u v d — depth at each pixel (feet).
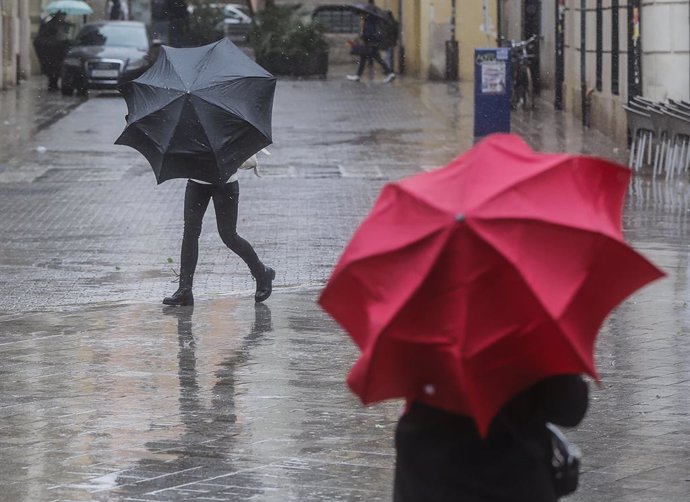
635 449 38.34
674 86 123.65
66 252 77.56
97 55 202.90
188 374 48.29
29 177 111.75
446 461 20.88
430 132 149.69
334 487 34.81
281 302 62.75
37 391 45.80
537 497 20.81
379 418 42.04
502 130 142.20
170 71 60.29
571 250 19.33
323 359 50.67
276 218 89.61
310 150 131.44
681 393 45.03
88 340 54.39
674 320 57.06
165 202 97.50
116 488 34.86
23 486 35.09
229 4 280.72
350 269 19.90
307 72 243.60
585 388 21.18
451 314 19.07
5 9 220.84
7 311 61.36
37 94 209.26
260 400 44.42
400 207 19.99
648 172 114.11
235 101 59.21
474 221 18.81
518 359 19.60
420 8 254.27
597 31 150.92
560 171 19.98
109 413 42.86
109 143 138.31
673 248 75.82
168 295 65.26
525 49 193.57
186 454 38.14
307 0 300.61
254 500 33.73
